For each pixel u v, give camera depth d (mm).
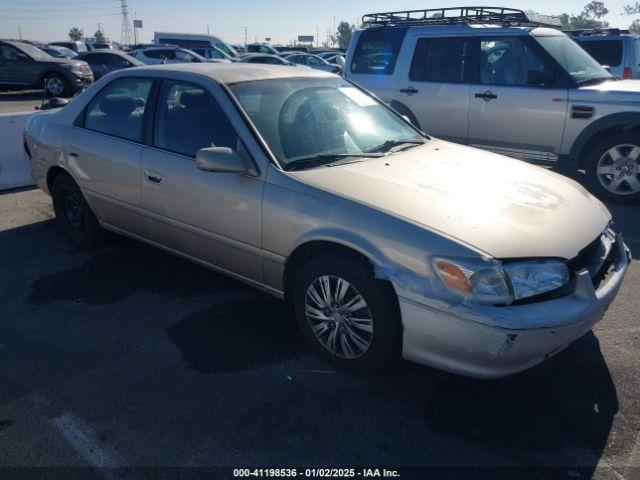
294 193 2984
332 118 3736
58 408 2705
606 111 5902
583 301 2555
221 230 3381
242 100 3441
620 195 6094
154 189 3725
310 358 3127
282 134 3361
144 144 3836
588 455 2396
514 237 2561
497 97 6594
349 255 2803
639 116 5730
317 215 2863
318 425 2584
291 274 3176
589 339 3299
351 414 2658
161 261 4504
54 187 4734
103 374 2979
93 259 4551
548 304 2477
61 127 4492
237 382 2908
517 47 6504
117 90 4156
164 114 3750
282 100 3613
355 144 3623
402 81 7379
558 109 6207
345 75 8039
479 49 6750
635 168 5945
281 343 3281
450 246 2490
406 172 3223
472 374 2529
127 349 3221
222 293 3936
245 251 3297
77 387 2867
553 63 6250
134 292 3949
